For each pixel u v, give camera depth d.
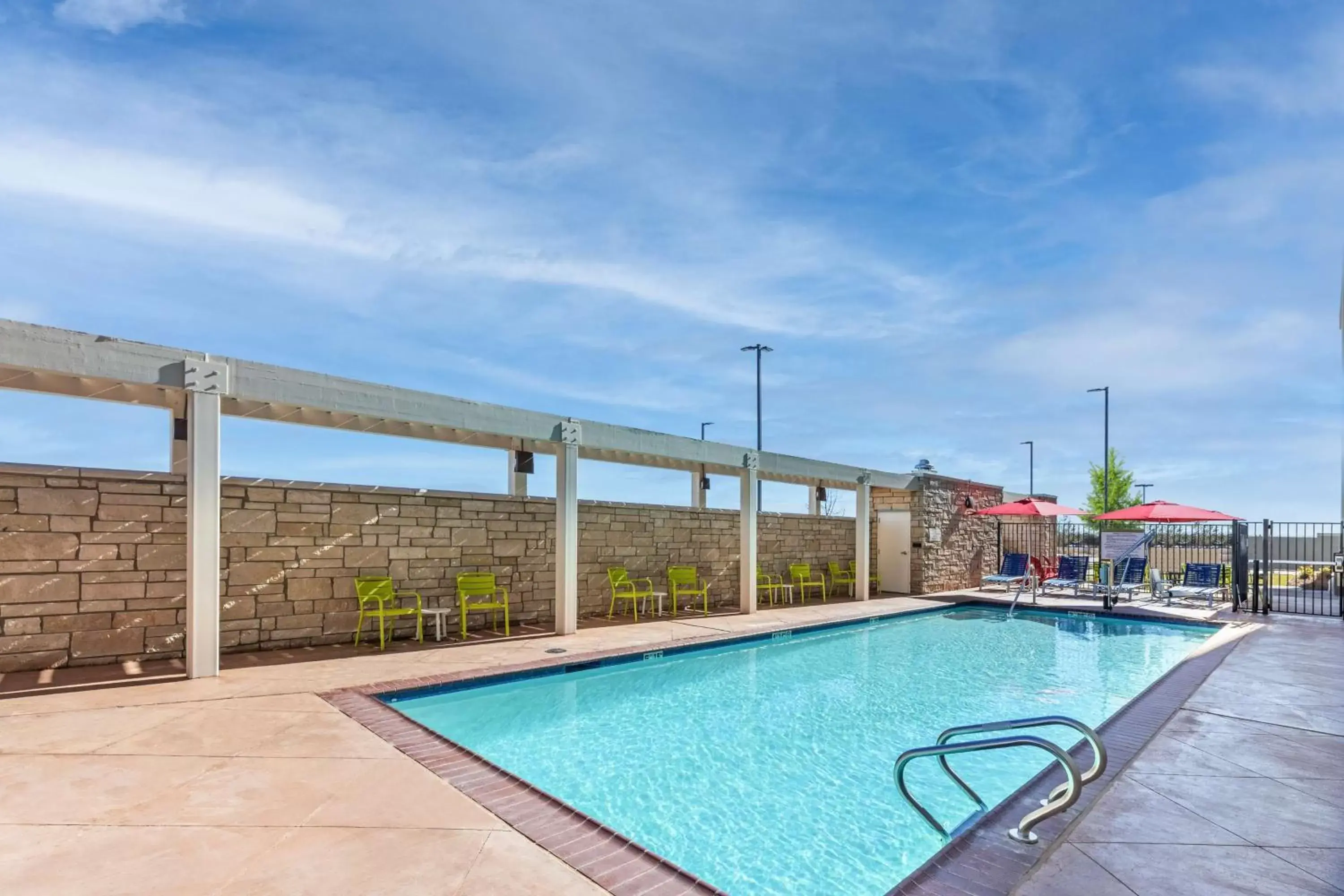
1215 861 3.20
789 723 6.32
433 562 9.42
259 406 7.96
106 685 6.27
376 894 2.82
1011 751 5.64
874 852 3.93
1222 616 11.99
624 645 8.82
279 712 5.47
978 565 18.64
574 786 4.82
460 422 8.33
